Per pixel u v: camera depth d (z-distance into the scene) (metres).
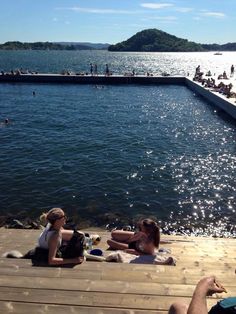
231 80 55.03
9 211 14.56
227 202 15.70
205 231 13.48
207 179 18.06
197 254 8.10
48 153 21.86
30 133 26.91
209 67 128.12
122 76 58.41
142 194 16.22
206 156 21.69
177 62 164.38
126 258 6.94
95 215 14.34
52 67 108.94
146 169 19.23
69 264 6.28
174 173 18.75
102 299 5.22
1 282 5.60
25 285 5.53
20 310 4.95
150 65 134.88
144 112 35.78
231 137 26.28
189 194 16.36
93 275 5.93
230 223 14.05
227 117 33.12
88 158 20.94
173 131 27.95
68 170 18.84
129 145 23.83
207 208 15.17
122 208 14.96
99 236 9.46
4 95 46.16
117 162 20.25
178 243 9.07
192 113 35.09
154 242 7.22
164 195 16.20
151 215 14.51
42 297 5.23
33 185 16.89
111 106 39.00
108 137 25.86
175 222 14.09
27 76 58.75
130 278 5.90
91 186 16.86
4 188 16.55
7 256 6.89
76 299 5.20
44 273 5.92
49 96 45.53
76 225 13.48
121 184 17.17
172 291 5.47
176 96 46.00
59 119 32.22
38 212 14.53
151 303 5.16
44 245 6.46
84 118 32.78
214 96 39.06
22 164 19.77
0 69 96.69
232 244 9.08
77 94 47.34
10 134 26.56
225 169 19.50
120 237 8.30
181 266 6.69
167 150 22.84
